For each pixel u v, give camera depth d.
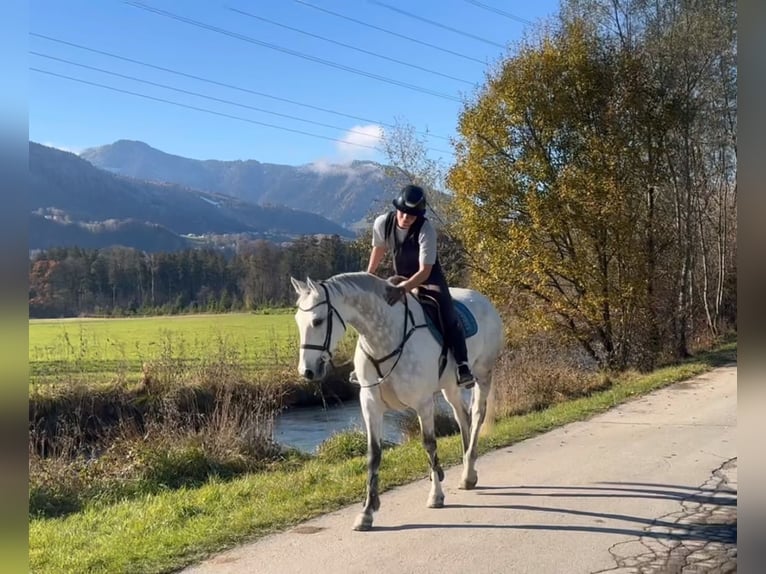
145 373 15.66
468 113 19.08
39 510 7.62
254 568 4.75
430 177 26.92
